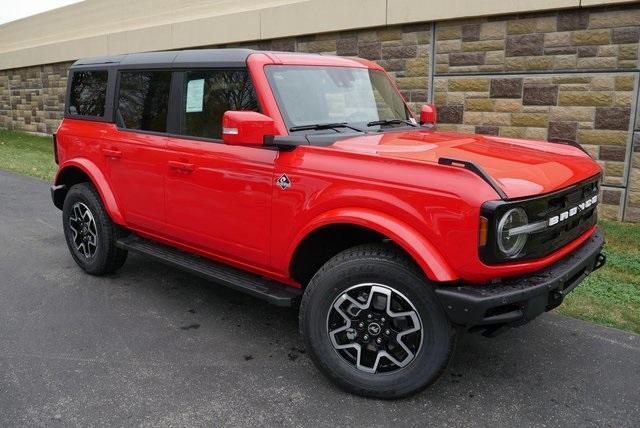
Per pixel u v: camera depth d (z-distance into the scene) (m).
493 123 7.91
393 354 3.25
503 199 2.84
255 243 3.77
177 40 12.66
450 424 3.07
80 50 15.85
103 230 5.02
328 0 9.36
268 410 3.19
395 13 8.50
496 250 2.84
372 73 4.63
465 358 3.80
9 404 3.20
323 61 4.27
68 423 3.04
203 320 4.38
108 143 4.85
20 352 3.82
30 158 13.28
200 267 4.23
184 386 3.43
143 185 4.55
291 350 3.91
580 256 3.44
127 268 5.57
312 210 3.38
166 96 4.40
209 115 4.07
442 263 2.94
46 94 17.98
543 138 7.52
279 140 3.50
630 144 6.90
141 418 3.09
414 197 3.00
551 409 3.21
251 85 3.79
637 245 6.23
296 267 3.63
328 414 3.15
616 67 6.85
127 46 14.14
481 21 7.80
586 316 4.46
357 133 3.90
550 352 3.89
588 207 3.62
